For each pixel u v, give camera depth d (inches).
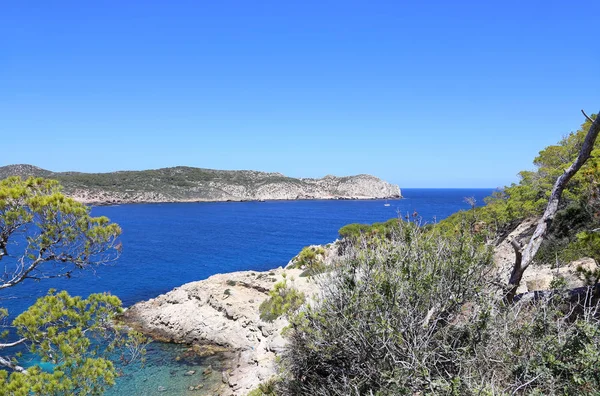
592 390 138.6
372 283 204.5
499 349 167.5
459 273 197.9
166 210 5792.3
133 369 690.8
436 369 159.0
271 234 3221.0
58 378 265.7
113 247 344.5
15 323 283.3
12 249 1512.1
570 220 474.0
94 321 315.0
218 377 668.7
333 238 2982.3
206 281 1130.7
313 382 212.5
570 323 181.3
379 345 179.5
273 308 261.0
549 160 868.6
